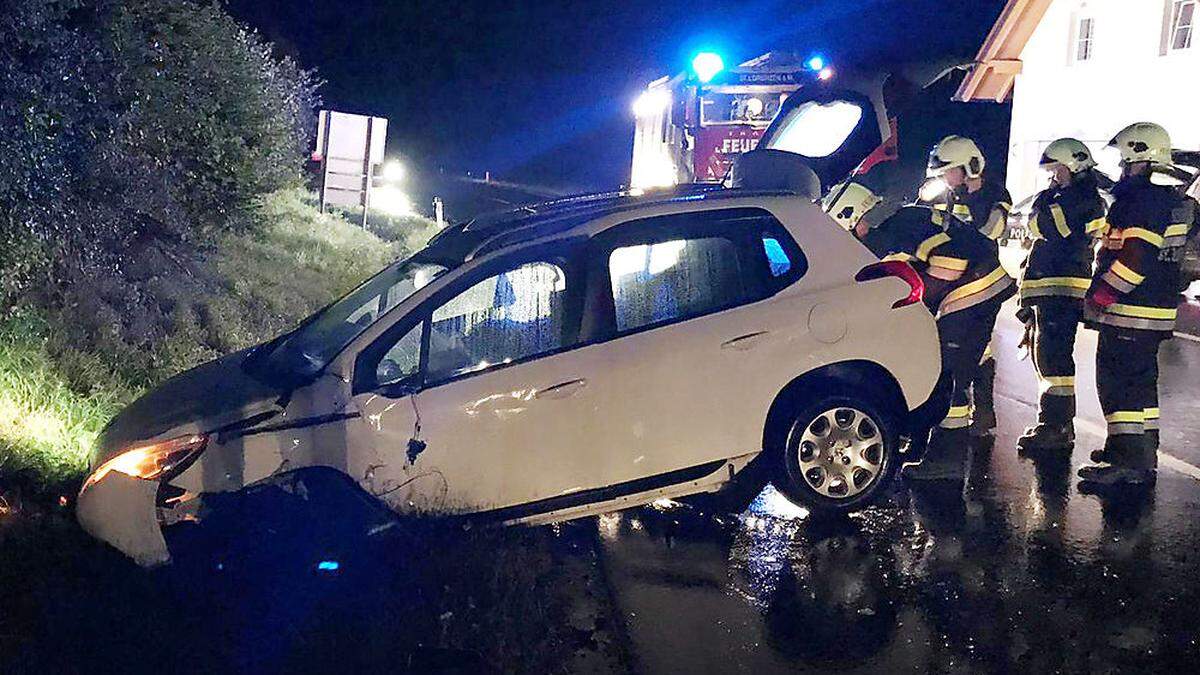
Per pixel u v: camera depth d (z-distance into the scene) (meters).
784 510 6.72
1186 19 21.02
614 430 5.86
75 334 8.49
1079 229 7.96
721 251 6.22
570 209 6.36
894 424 6.43
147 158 10.99
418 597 5.07
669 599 5.42
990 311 7.28
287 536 5.46
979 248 7.25
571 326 5.89
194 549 5.43
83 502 5.42
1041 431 8.23
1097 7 23.34
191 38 12.39
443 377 5.69
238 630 4.87
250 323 10.72
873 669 4.70
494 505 5.72
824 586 5.59
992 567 5.83
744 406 6.08
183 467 5.39
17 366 7.47
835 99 10.16
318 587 5.29
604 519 6.58
